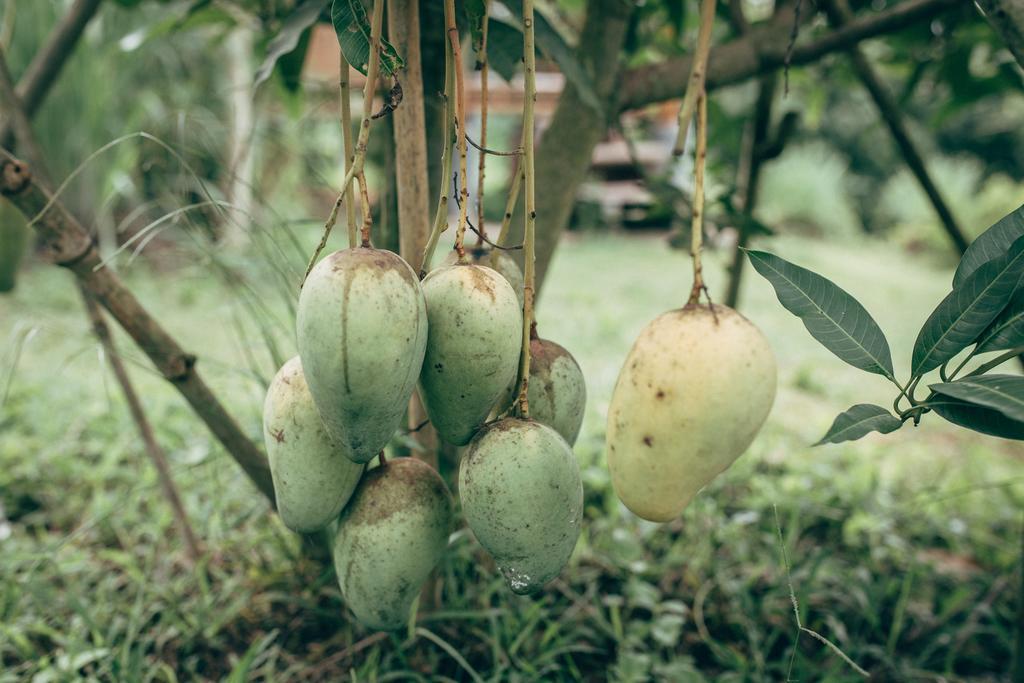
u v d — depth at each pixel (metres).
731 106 3.58
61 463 1.40
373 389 0.54
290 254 1.63
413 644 0.97
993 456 1.82
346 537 0.64
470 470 0.59
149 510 1.32
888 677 1.04
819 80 1.58
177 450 1.49
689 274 3.64
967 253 0.59
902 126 1.21
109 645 0.97
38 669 0.97
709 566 1.20
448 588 1.01
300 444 0.61
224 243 1.07
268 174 2.86
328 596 1.06
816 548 1.29
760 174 1.35
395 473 0.65
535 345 0.66
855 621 1.13
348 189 0.57
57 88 2.78
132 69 3.22
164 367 0.85
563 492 0.58
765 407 0.54
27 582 1.00
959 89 1.35
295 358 0.64
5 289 1.16
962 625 1.14
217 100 3.37
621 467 0.56
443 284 0.58
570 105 0.96
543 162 0.96
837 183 6.28
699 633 1.09
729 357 0.53
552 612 1.07
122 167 2.47
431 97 0.85
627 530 1.25
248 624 1.05
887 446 1.84
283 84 1.09
